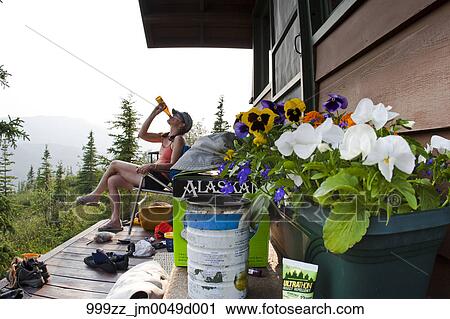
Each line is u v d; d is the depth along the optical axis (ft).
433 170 2.18
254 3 12.75
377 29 3.58
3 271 10.48
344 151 1.94
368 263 1.94
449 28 2.51
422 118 2.81
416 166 2.24
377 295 1.99
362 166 1.95
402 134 3.06
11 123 12.35
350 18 4.37
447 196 2.17
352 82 4.34
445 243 2.56
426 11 2.78
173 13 12.63
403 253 1.95
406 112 3.05
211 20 12.95
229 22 13.21
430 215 1.92
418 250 1.97
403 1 3.07
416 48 2.91
